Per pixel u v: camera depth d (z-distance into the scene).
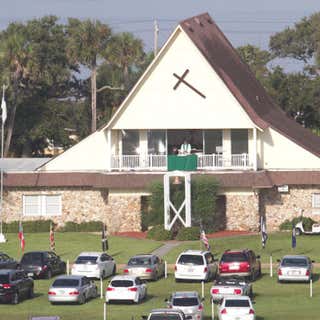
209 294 163.75
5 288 156.88
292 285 172.62
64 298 156.00
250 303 137.12
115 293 155.62
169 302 139.62
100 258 178.88
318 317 143.50
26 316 147.38
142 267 176.62
